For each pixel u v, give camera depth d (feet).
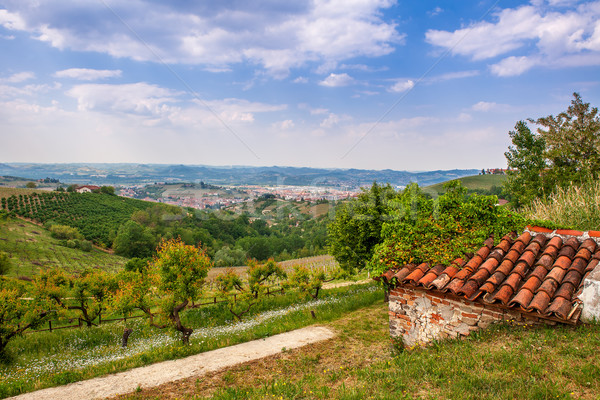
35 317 51.62
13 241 252.62
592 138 80.02
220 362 31.04
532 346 19.30
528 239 26.78
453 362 19.83
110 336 54.24
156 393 25.49
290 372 27.84
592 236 24.72
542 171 81.66
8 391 27.14
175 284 43.32
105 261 250.57
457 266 25.88
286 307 66.08
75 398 25.40
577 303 20.44
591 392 14.83
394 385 18.67
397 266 28.91
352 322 42.52
